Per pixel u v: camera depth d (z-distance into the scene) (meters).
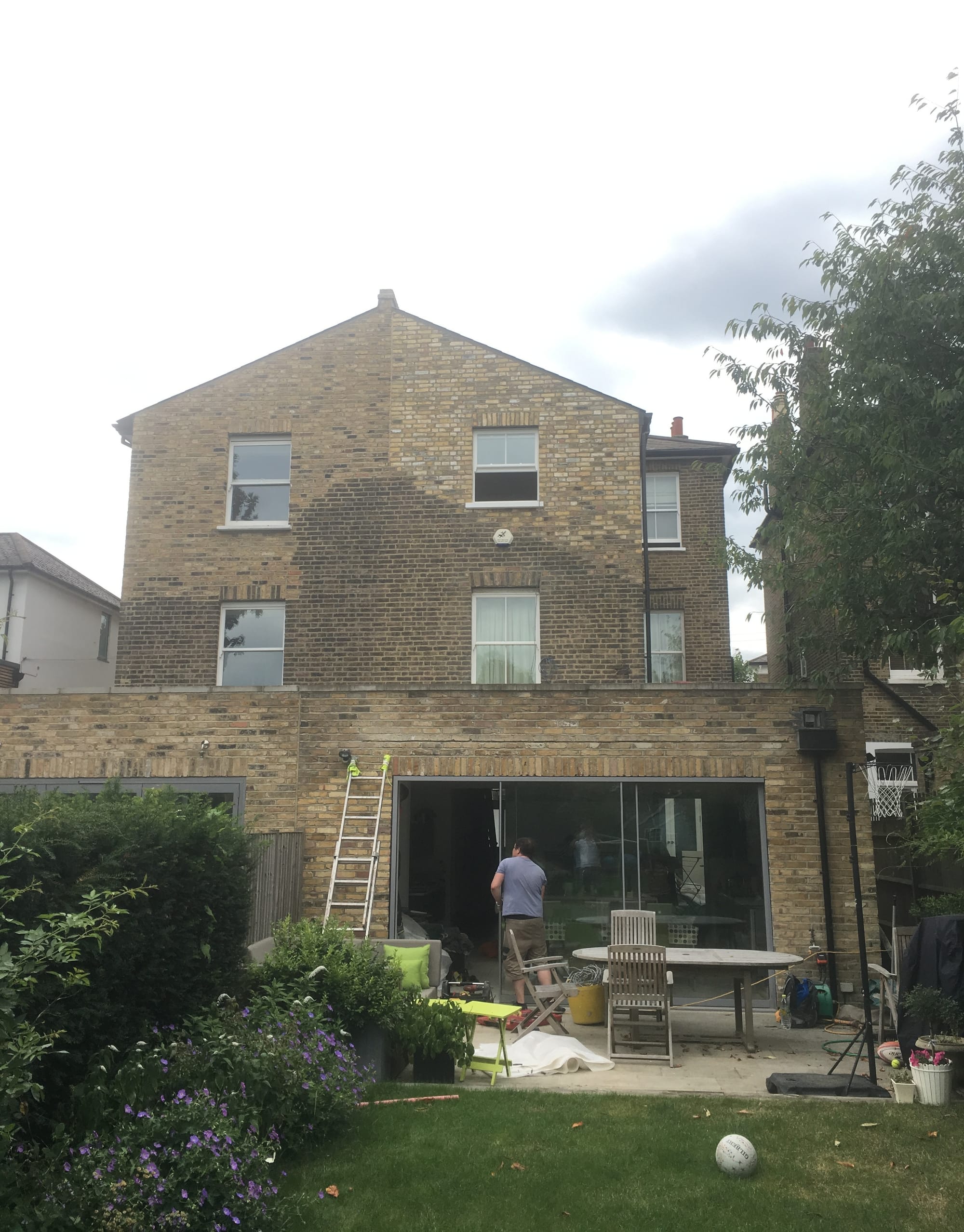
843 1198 5.67
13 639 21.55
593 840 12.24
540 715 12.41
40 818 5.54
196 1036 6.61
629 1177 5.99
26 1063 4.57
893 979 9.77
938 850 10.98
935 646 10.29
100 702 12.74
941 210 10.05
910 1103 7.55
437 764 12.41
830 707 12.02
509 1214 5.47
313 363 17.62
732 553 12.21
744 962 9.52
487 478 17.14
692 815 12.16
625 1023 9.76
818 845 11.85
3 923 5.14
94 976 5.71
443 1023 8.33
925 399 9.96
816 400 10.97
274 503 17.41
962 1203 5.60
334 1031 7.64
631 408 17.11
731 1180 5.96
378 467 17.14
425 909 12.49
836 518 11.51
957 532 9.88
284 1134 6.23
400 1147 6.48
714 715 12.22
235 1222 4.89
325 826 12.37
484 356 17.42
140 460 17.50
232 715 12.62
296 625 16.69
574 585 16.55
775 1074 8.33
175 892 6.61
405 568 16.77
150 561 17.11
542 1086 8.32
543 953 11.06
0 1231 4.22
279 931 9.01
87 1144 4.98
